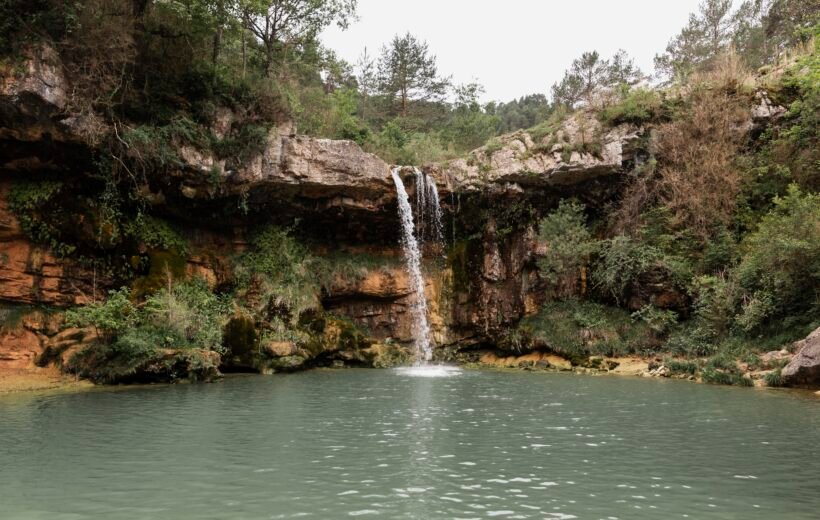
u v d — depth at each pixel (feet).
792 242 55.42
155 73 62.23
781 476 23.12
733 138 75.56
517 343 74.43
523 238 79.97
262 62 91.25
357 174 72.59
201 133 63.67
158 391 46.96
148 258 62.34
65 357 51.65
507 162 79.66
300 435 30.45
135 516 18.20
